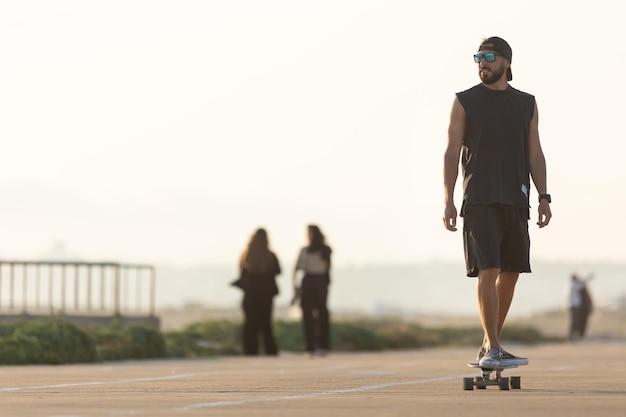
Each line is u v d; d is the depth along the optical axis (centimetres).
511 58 2156
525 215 2130
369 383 2338
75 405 1780
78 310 5125
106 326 4822
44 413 1641
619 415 1582
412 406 1723
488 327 2088
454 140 2130
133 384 2327
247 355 4988
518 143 2123
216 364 3619
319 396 1944
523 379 2461
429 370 3048
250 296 4975
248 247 5025
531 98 2170
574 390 2070
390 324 7081
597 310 15600
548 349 5656
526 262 2131
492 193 2091
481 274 2086
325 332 4797
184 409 1703
